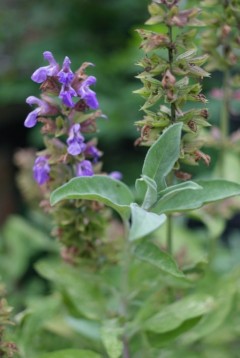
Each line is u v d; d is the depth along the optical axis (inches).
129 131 52.0
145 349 23.0
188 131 18.5
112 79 56.3
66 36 60.4
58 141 20.1
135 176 53.7
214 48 23.1
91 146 20.1
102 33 62.3
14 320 22.2
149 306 21.9
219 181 18.6
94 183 18.3
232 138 26.0
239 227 42.6
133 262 22.9
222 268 33.3
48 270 23.1
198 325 23.5
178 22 18.1
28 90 58.2
